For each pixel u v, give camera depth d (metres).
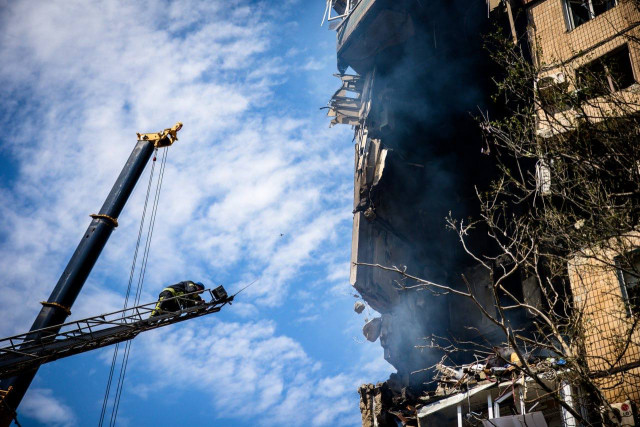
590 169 16.56
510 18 27.03
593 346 17.75
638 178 15.81
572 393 16.59
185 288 19.22
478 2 32.19
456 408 20.84
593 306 18.17
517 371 18.48
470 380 20.47
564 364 16.66
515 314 27.02
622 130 16.44
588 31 24.56
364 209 31.38
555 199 18.17
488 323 28.41
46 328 18.30
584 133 16.55
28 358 17.95
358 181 32.75
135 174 23.00
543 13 26.44
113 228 21.92
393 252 31.28
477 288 29.67
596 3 25.17
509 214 29.08
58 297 19.78
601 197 16.03
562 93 17.05
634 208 16.14
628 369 16.97
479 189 31.75
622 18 23.88
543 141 16.89
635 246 17.83
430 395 22.67
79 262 20.56
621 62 23.33
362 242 30.81
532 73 17.70
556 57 24.84
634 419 15.55
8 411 17.41
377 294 29.92
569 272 18.94
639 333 17.30
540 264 25.30
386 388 28.11
